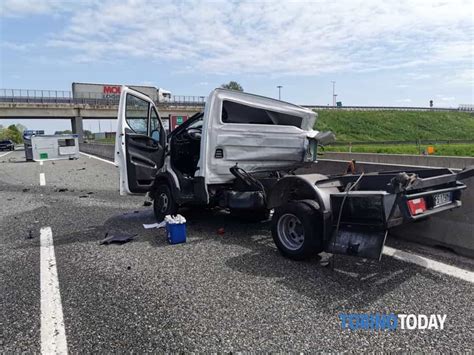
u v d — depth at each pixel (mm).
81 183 13195
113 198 9906
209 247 5266
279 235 4762
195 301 3539
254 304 3445
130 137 6648
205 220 7004
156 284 3965
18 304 3572
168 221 5523
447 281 3859
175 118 16578
